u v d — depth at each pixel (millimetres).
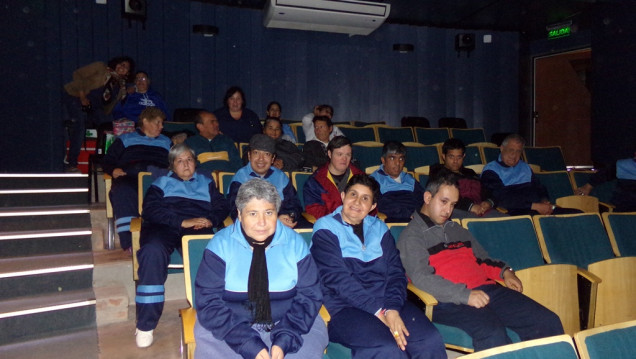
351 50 8117
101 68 4680
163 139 3902
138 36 6613
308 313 1902
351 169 3521
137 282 2730
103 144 4234
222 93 7336
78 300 2750
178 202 3014
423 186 4074
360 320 2045
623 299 2674
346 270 2199
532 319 2230
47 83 5039
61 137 5230
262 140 3205
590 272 2605
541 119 8633
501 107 8688
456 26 8523
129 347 2545
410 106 8438
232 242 1938
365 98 8219
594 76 6855
